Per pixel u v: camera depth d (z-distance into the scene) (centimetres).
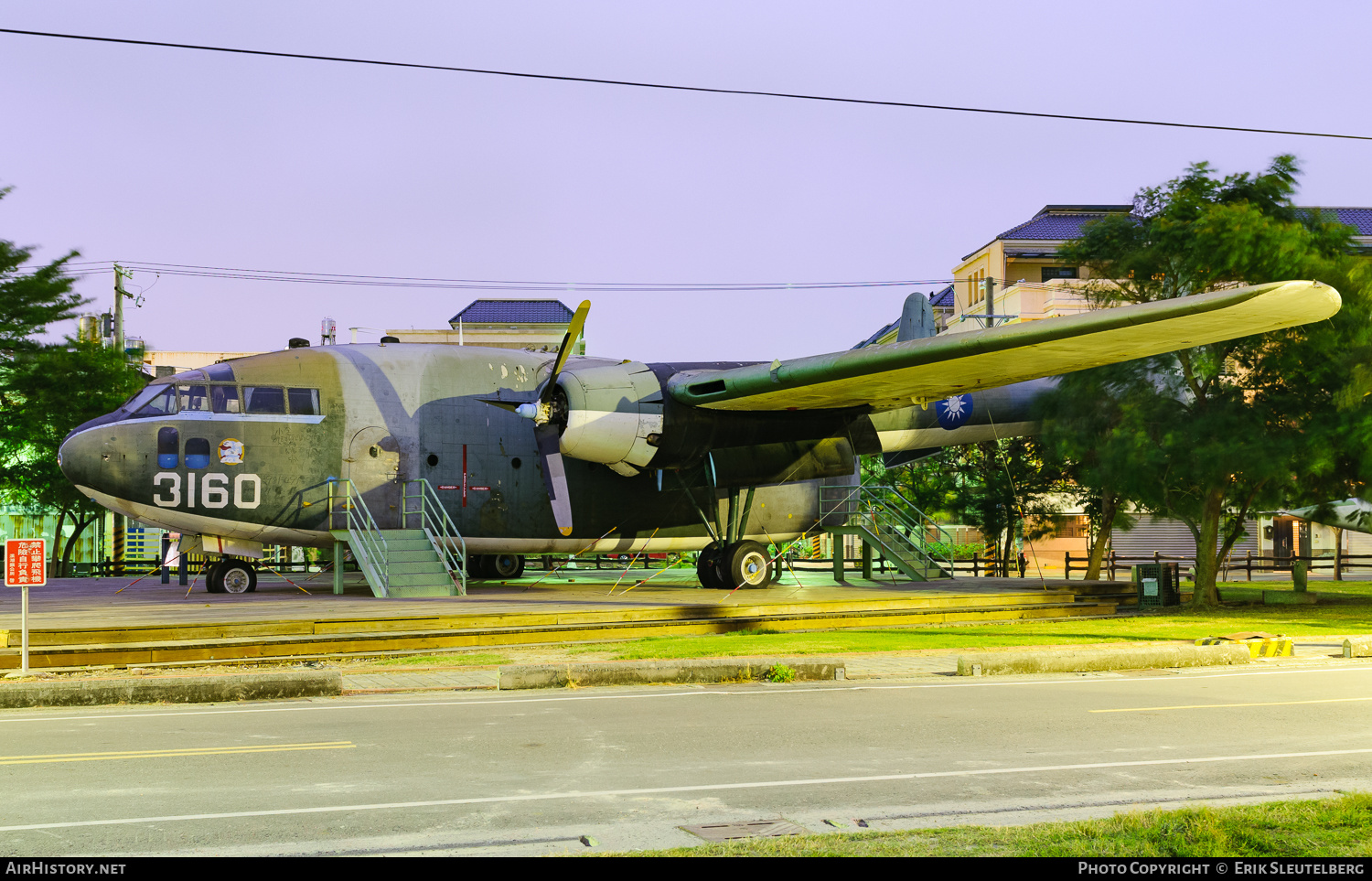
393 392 2295
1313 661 1547
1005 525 3356
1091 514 3019
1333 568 4069
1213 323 1459
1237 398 2206
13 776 766
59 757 833
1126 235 2402
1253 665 1494
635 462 2142
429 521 2283
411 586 2091
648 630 1755
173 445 2105
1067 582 2683
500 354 2470
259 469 2155
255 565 2325
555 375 2061
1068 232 5306
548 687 1241
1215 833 585
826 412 2241
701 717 1034
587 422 2056
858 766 809
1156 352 1703
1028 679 1338
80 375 3359
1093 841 586
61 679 1283
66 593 2284
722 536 2422
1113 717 1038
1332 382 2145
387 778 764
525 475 2380
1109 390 2350
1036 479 3244
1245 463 2066
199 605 1862
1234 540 2425
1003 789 734
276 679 1161
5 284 3116
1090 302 2583
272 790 725
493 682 1283
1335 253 2173
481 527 2341
